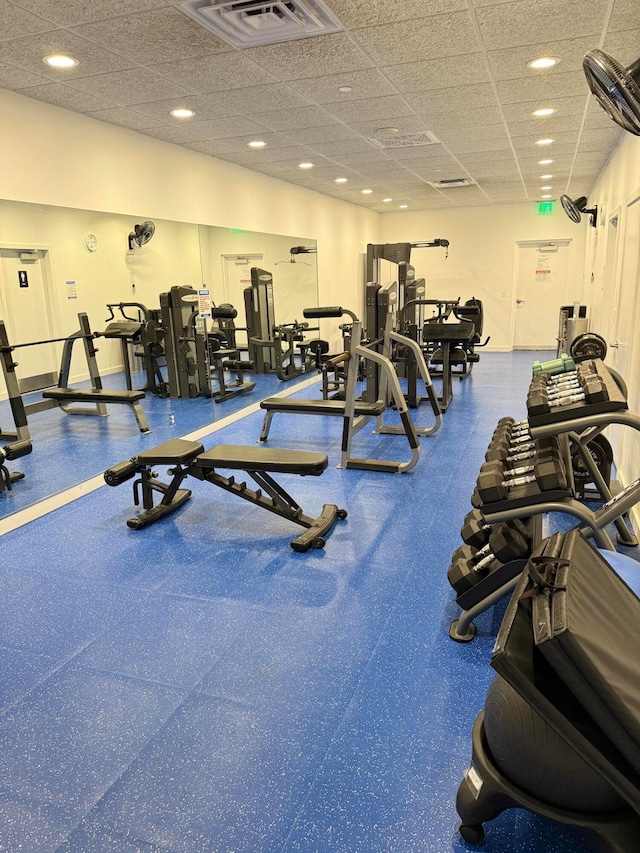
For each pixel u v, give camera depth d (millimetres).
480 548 2537
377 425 5465
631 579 1896
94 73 3596
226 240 6496
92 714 1970
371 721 1908
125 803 1630
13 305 4051
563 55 3506
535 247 10859
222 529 3426
